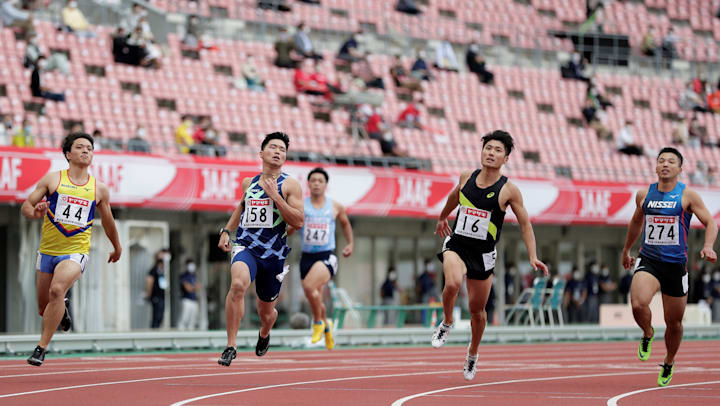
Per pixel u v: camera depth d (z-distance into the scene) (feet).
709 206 363.35
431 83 387.14
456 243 105.91
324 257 171.73
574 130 403.13
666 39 452.76
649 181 402.31
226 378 118.62
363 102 345.72
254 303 306.55
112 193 257.75
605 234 383.45
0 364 146.51
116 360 161.48
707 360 171.83
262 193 107.86
